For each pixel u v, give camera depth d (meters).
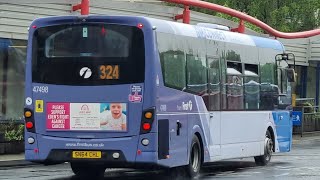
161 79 16.41
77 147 16.34
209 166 23.91
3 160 23.27
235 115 21.31
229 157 20.94
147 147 15.98
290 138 26.34
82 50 16.42
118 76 16.17
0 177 19.08
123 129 16.09
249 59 22.52
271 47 24.42
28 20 27.88
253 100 22.78
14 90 27.94
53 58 16.59
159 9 33.03
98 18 16.36
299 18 50.31
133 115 16.06
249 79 22.45
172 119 16.97
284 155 29.14
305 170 21.95
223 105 20.48
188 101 18.05
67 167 22.78
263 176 19.81
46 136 16.58
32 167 22.77
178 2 31.34
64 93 16.47
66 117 16.42
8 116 27.67
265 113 23.84
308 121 44.94
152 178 19.30
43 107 16.61
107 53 16.27
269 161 24.53
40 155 16.62
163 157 16.36
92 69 16.31
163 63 16.55
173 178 18.66
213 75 19.80
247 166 23.89
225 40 20.77
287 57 25.23
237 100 21.48
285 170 22.02
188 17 32.16
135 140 16.03
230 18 47.34
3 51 27.39
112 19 16.28
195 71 18.56
